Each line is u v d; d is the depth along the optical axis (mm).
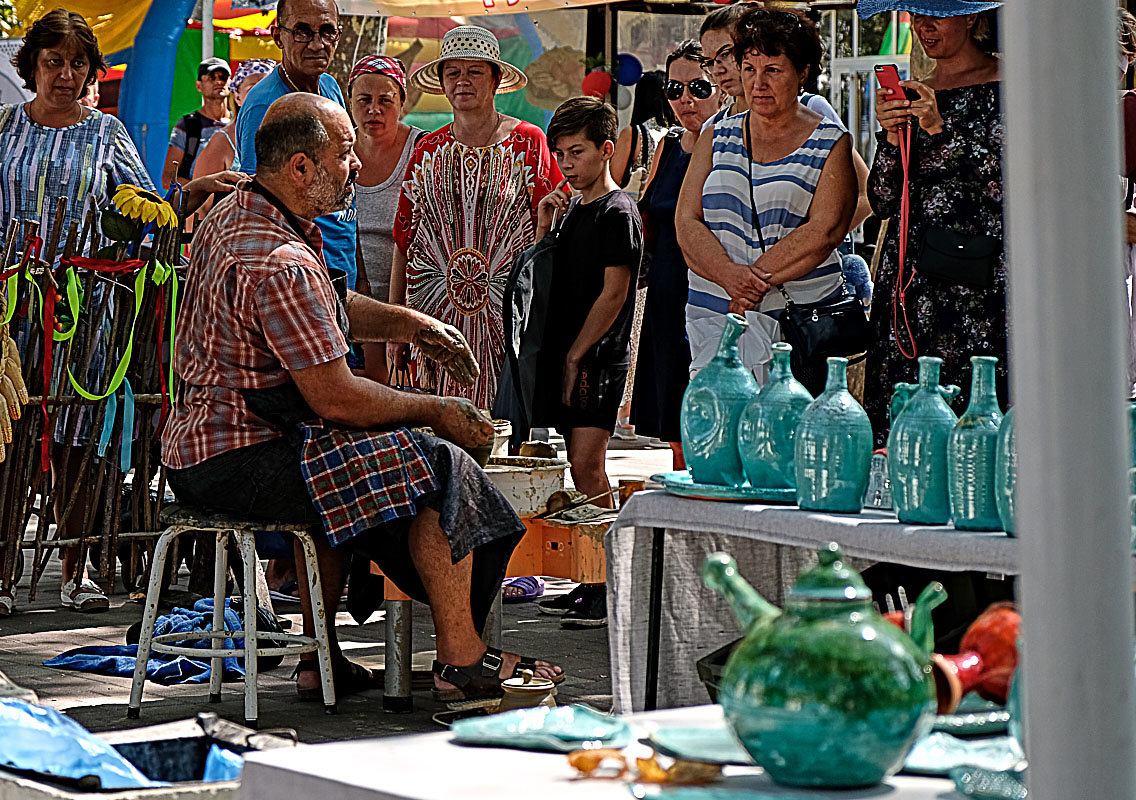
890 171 10680
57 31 15719
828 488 7250
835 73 30609
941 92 10523
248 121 14477
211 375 10391
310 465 10227
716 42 13133
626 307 14141
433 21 28281
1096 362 3297
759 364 11422
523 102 28359
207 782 5035
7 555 14859
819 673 4031
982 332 10273
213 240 10484
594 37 28219
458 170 15133
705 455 7969
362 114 15719
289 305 10117
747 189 11789
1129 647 3361
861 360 12789
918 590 8000
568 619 14469
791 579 8609
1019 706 4484
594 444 14328
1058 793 3354
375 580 11688
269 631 11883
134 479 15617
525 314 14188
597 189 14234
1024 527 3404
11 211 15766
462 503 10289
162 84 22188
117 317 15062
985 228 10297
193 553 15359
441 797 4047
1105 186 3287
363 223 15883
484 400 15188
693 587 8375
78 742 5391
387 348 15453
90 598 15055
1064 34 3248
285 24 14336
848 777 4094
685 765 4312
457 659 10453
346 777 4285
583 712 4938
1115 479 3326
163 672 12062
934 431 6793
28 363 14852
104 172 16047
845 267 14539
